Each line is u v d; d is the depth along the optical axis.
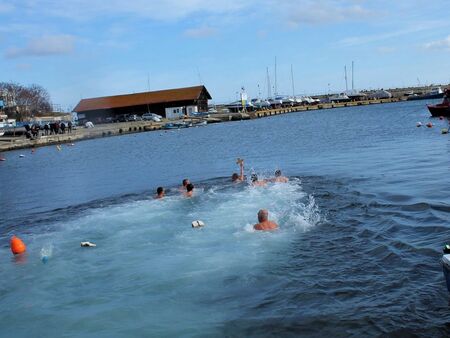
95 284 10.53
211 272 10.47
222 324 8.12
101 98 117.88
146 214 16.58
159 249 12.48
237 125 85.44
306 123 73.88
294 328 7.72
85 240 14.09
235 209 15.94
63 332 8.48
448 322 7.38
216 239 12.80
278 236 12.59
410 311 7.82
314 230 12.90
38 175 35.34
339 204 15.53
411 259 10.07
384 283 9.01
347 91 166.38
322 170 23.77
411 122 54.97
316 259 10.68
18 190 28.05
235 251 11.70
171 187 22.69
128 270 11.15
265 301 8.81
